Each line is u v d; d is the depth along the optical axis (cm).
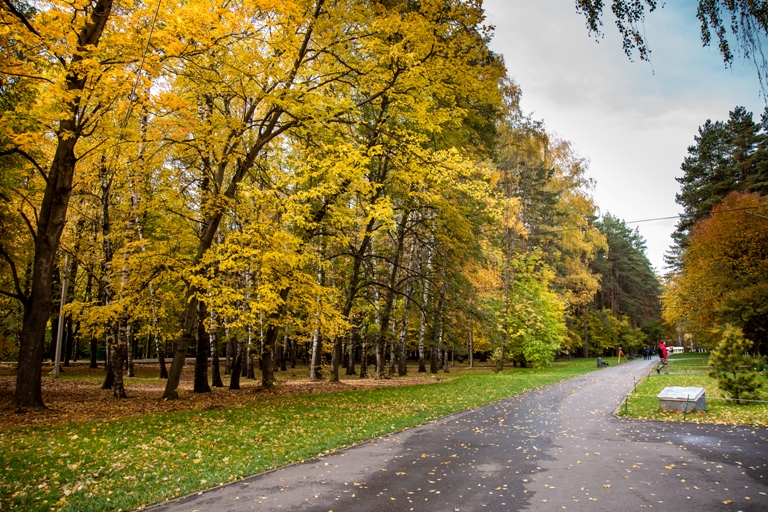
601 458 734
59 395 1474
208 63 1165
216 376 1966
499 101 1353
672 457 733
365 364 2730
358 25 1330
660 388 1723
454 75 1256
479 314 2288
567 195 3634
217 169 1516
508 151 2744
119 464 670
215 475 634
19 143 890
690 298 3200
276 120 1359
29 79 922
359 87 1318
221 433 887
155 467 670
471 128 1805
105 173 1524
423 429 996
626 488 583
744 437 866
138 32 930
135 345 4431
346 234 1911
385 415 1143
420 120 1310
